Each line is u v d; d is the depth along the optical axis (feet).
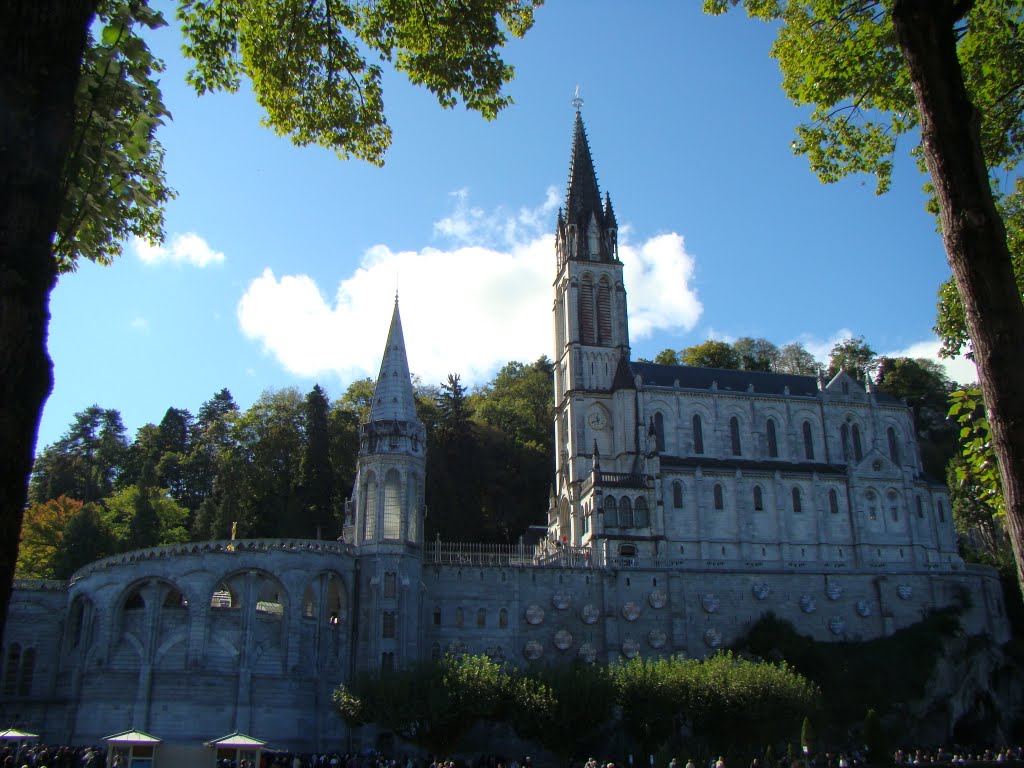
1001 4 102.32
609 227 422.82
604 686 213.46
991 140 106.11
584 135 444.55
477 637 280.31
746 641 303.27
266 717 231.71
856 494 367.04
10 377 35.88
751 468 366.02
